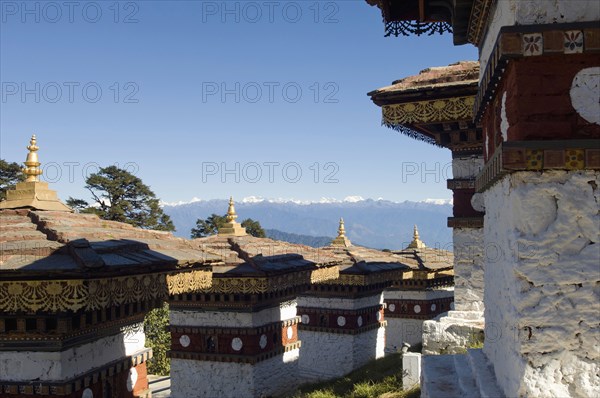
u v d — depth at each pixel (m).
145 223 56.59
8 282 8.73
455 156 16.69
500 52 6.52
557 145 6.37
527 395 6.39
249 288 16.41
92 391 10.53
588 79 6.43
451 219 16.47
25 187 11.42
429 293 28.81
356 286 23.81
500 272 7.64
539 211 6.48
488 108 9.00
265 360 18.55
